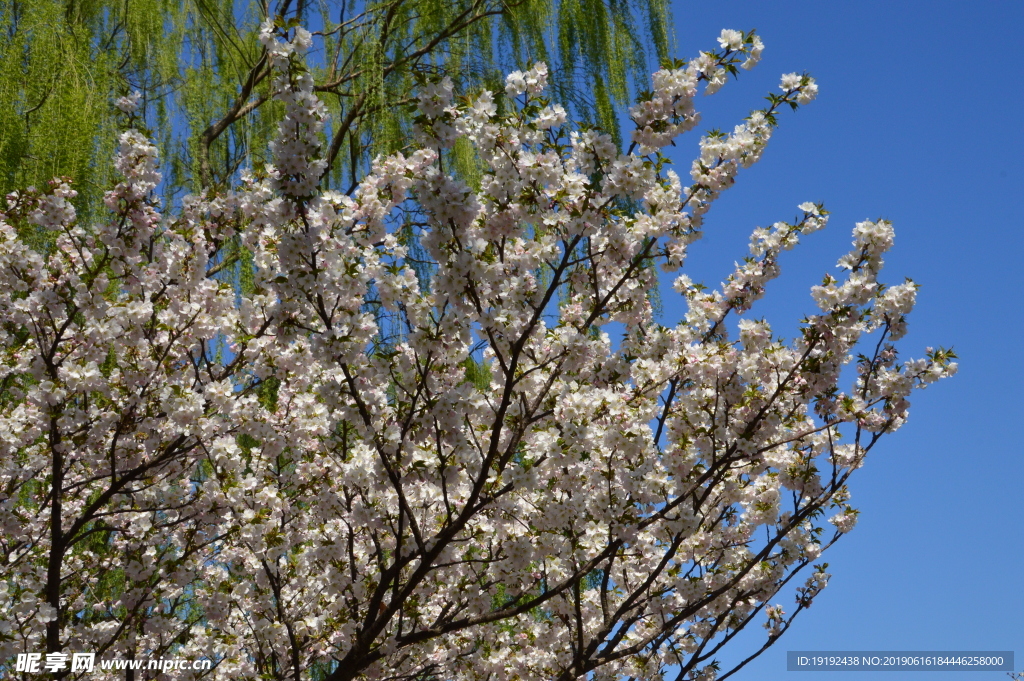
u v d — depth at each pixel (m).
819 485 4.17
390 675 4.25
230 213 4.13
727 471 4.14
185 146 5.11
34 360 3.65
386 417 3.44
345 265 3.39
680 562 4.48
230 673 4.34
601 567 4.60
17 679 3.57
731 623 4.57
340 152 6.11
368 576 4.24
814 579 4.71
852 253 3.75
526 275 3.62
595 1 6.04
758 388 4.06
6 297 3.70
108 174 4.35
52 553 3.67
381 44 5.62
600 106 5.88
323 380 3.95
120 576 4.65
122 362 3.94
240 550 4.46
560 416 3.61
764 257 4.14
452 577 4.25
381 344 4.70
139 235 3.72
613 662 4.40
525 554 3.64
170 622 4.23
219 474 3.94
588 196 3.16
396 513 4.20
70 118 4.29
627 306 3.82
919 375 4.09
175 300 4.03
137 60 5.07
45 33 4.50
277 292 3.23
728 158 3.53
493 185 3.19
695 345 3.89
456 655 4.53
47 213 3.70
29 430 4.00
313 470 4.27
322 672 5.08
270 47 2.95
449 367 3.61
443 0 5.89
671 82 3.20
